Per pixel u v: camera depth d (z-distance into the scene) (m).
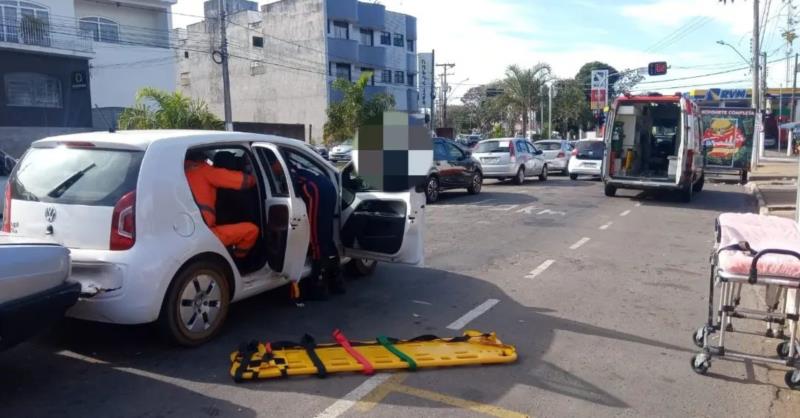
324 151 24.66
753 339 5.91
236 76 52.69
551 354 5.44
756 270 4.65
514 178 21.62
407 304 6.88
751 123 23.73
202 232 5.33
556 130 66.19
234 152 6.25
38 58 31.19
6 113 30.22
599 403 4.50
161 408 4.29
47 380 4.71
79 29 32.91
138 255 4.88
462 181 17.66
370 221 6.88
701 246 10.69
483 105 75.44
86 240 4.98
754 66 32.06
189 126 22.80
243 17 51.66
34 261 4.27
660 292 7.60
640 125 18.08
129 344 5.42
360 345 5.38
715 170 24.16
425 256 9.46
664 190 18.56
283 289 7.27
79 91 32.81
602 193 18.97
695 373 5.09
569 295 7.39
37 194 5.24
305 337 5.43
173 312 5.16
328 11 48.00
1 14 30.36
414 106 56.78
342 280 7.21
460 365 5.08
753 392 4.75
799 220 8.73
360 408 4.33
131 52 36.50
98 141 5.20
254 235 5.91
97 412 4.21
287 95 50.12
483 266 8.84
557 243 10.70
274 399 4.43
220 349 5.36
